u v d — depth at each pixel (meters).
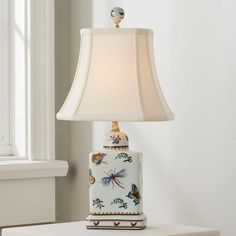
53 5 3.23
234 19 2.47
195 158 2.64
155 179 2.83
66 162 3.21
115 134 2.34
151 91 2.23
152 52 2.29
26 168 3.08
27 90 3.22
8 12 3.31
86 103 2.21
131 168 2.30
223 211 2.52
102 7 3.10
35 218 3.16
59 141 3.33
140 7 2.90
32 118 3.19
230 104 2.49
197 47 2.63
